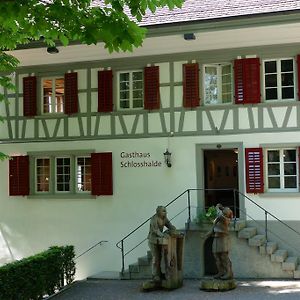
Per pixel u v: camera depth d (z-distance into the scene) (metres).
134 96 16.16
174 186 15.47
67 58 16.47
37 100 16.97
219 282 11.88
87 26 6.27
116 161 16.03
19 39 7.78
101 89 16.22
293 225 14.51
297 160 14.61
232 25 13.79
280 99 14.90
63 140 16.56
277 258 13.33
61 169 16.80
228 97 15.42
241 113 15.03
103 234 16.06
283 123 14.70
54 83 17.06
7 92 17.25
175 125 15.54
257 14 13.38
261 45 14.91
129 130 15.95
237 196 15.49
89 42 6.34
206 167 16.78
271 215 14.43
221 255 12.09
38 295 11.51
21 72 17.14
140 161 15.81
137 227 15.73
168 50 15.59
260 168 14.73
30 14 6.32
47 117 16.77
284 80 14.90
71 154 16.48
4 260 17.00
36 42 15.23
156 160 15.66
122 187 15.95
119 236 15.91
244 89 14.97
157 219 12.30
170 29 14.24
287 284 12.56
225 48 15.20
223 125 15.14
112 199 16.03
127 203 15.88
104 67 16.31
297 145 14.56
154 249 12.23
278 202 14.65
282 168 14.85
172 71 15.64
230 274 12.09
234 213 14.82
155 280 12.20
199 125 15.33
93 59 16.36
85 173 16.58
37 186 17.02
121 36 6.14
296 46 14.65
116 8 6.18
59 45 15.30
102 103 16.19
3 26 6.79
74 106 16.48
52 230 16.58
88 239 16.20
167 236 12.12
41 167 17.03
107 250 16.00
